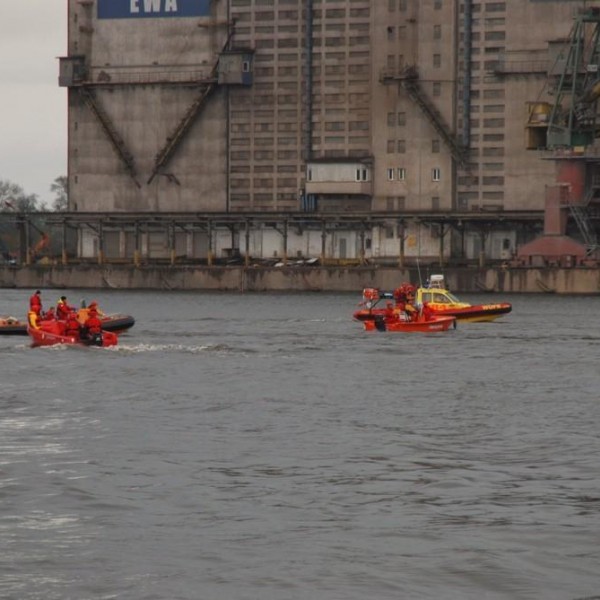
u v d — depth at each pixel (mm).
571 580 67312
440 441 104312
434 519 78312
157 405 125375
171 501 82438
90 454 97250
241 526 76750
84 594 65438
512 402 129000
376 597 65062
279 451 99250
